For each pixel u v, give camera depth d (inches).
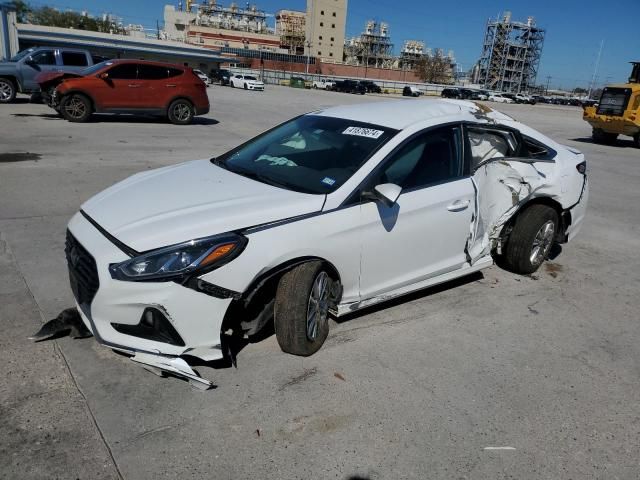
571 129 1033.5
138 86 565.9
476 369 134.4
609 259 231.8
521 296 183.0
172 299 110.2
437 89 3260.3
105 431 103.4
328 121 168.1
